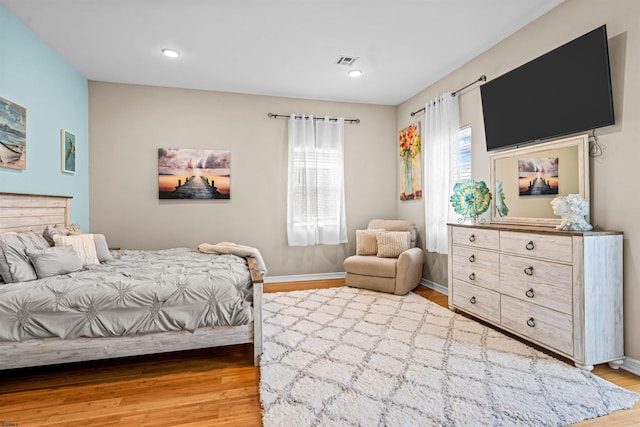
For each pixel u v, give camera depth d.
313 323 2.94
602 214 2.29
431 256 4.33
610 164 2.24
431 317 3.10
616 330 2.14
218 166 4.42
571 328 2.12
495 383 1.94
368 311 3.27
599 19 2.29
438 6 2.60
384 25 2.87
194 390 1.95
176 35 3.03
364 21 2.81
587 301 2.05
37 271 2.23
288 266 4.71
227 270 2.46
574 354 2.10
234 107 4.50
